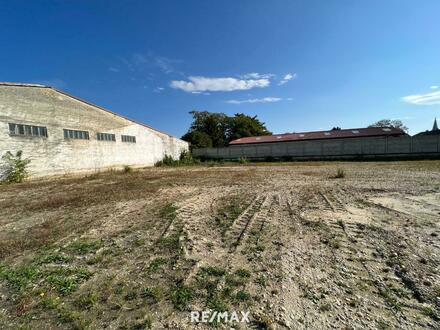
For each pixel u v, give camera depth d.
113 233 4.75
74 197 8.41
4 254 3.89
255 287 2.79
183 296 2.64
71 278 3.11
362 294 2.60
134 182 12.22
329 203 6.54
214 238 4.35
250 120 49.88
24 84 13.30
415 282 2.77
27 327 2.25
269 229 4.67
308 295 2.60
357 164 19.92
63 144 15.61
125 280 3.03
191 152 37.34
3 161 12.23
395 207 5.95
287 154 30.72
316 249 3.73
